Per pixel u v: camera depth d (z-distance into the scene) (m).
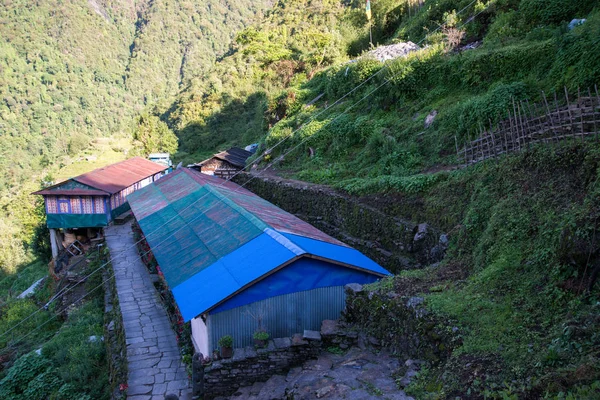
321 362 8.91
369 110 23.38
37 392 11.97
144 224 17.58
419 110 19.84
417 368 7.43
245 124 50.53
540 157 9.39
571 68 13.80
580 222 7.03
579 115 9.11
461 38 21.97
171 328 13.70
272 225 12.59
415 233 12.40
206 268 11.33
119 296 16.45
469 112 15.50
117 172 31.39
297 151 25.58
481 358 6.34
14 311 20.80
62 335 15.50
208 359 9.57
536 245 8.02
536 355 5.94
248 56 61.56
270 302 10.22
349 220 15.55
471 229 10.24
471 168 12.09
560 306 6.72
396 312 8.71
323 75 32.31
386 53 25.91
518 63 16.28
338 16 56.84
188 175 23.56
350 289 10.27
